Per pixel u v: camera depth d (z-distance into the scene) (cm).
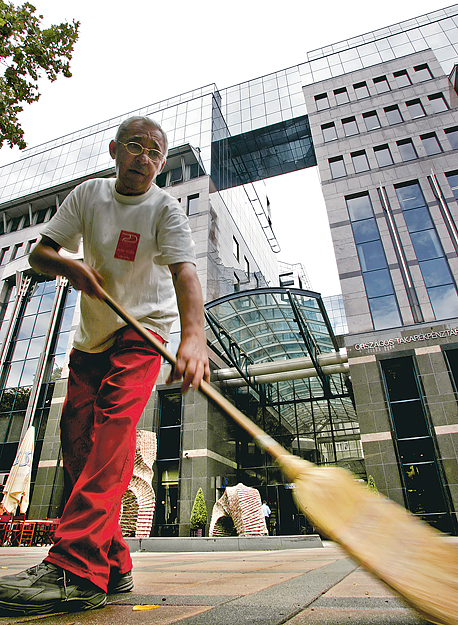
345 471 103
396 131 2317
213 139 2812
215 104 3059
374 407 1661
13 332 2723
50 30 522
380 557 81
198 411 1814
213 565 378
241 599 145
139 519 1115
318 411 2170
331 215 2169
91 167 3152
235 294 1677
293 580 217
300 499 98
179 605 134
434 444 1520
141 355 174
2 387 2527
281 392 2298
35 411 2341
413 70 2506
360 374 1745
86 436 188
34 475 2166
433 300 1797
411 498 1480
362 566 81
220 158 2908
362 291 1917
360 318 1862
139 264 188
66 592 122
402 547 83
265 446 110
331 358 1852
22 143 548
